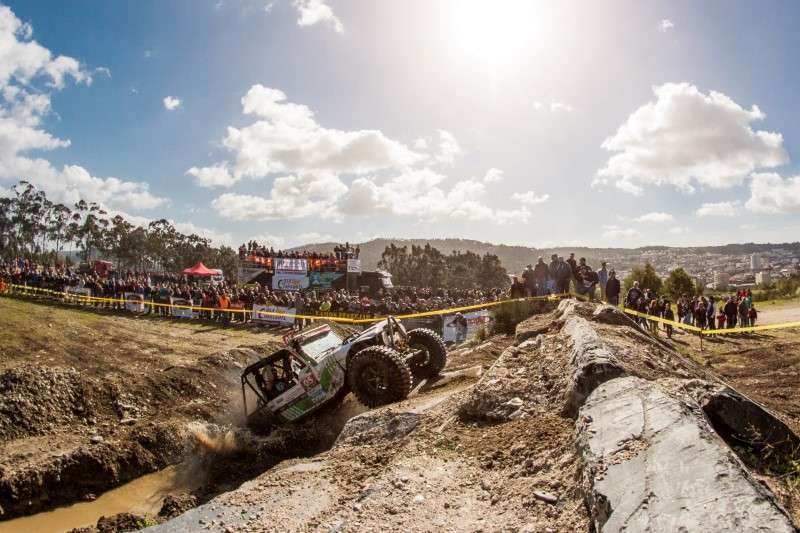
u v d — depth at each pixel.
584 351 5.44
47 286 32.50
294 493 5.01
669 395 3.82
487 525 3.66
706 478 2.63
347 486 5.04
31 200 106.12
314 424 10.14
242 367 14.87
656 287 47.19
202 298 28.17
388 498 4.38
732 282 93.88
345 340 10.30
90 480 8.77
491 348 12.34
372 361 8.62
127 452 9.33
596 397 4.32
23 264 37.66
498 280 101.50
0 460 8.77
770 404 7.46
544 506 3.65
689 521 2.38
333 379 9.55
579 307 9.42
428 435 5.77
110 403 11.30
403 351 10.12
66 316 23.81
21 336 17.53
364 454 5.84
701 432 3.08
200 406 11.59
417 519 3.95
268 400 10.52
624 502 2.78
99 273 43.47
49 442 9.55
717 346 17.00
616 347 5.85
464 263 107.81
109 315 26.50
